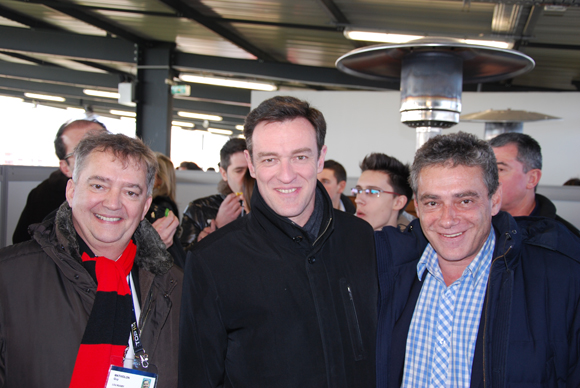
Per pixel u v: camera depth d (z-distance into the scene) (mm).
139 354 1169
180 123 16562
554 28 4902
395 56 2668
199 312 1159
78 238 1188
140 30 6633
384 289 1282
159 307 1232
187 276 1186
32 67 9797
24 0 5453
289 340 1149
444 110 2625
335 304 1213
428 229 1166
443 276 1236
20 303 1064
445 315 1182
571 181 4176
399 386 1223
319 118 1203
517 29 4945
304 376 1142
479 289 1171
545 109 5887
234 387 1158
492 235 1211
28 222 2000
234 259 1185
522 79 7617
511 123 5422
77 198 1141
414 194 1226
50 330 1070
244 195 2486
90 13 5934
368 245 1344
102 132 1214
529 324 1093
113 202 1130
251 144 1203
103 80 9828
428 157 1146
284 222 1174
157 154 2203
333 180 2762
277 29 5941
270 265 1180
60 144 1909
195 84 9953
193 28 6238
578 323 1073
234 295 1160
